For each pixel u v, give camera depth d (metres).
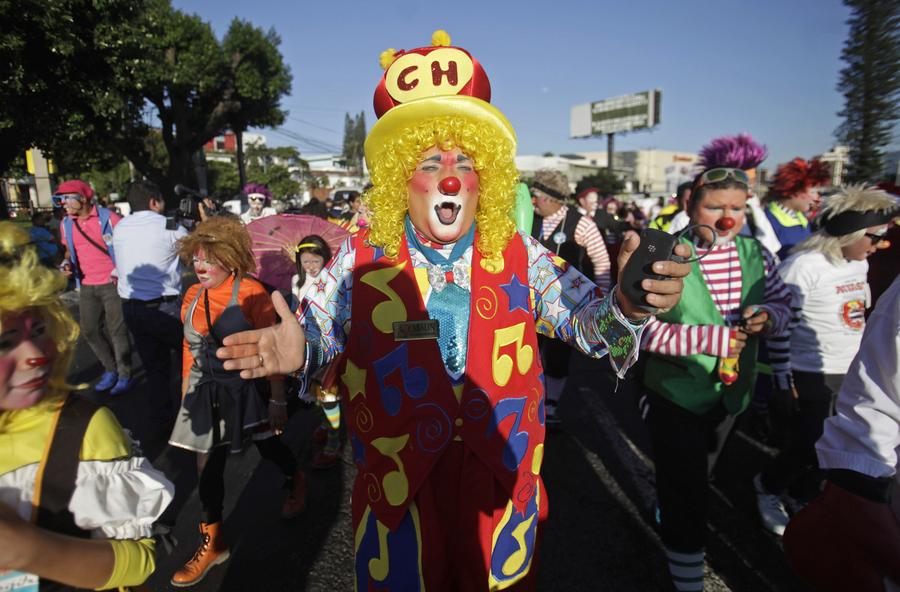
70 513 1.18
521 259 1.62
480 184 1.61
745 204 2.23
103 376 5.19
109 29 13.12
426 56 1.64
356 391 1.53
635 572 2.59
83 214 4.81
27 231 1.19
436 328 1.51
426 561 1.47
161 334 4.06
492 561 1.53
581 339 1.55
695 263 2.26
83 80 13.41
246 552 2.77
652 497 3.22
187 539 2.88
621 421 4.32
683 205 4.73
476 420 1.48
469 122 1.57
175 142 21.27
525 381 1.57
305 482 3.12
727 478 3.45
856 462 1.50
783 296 2.30
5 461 1.14
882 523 1.47
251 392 2.63
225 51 21.05
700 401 2.16
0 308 1.09
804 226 4.59
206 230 2.56
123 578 1.21
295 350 1.36
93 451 1.21
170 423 4.17
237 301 2.55
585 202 6.43
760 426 4.06
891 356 1.44
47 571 1.08
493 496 1.50
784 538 1.69
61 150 17.30
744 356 2.22
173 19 19.47
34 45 11.99
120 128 17.09
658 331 2.15
